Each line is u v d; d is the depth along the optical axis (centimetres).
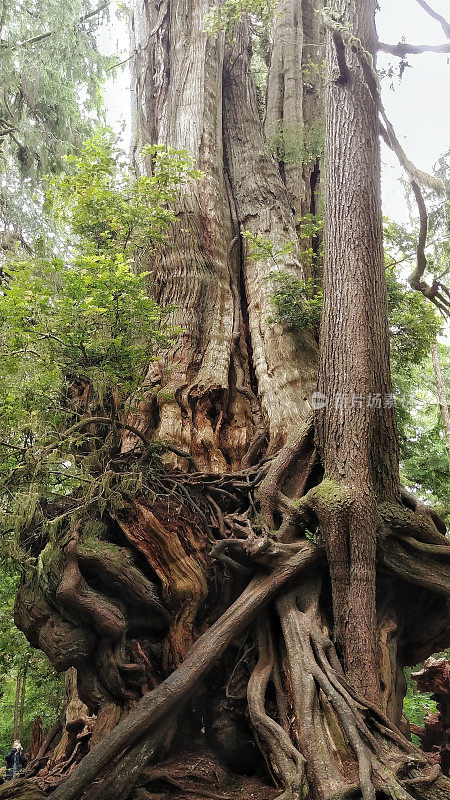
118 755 614
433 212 1019
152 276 1148
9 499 693
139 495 805
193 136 1298
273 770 643
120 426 831
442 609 796
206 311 1111
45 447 704
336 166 844
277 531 784
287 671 706
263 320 1105
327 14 823
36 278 715
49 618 733
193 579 767
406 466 1920
